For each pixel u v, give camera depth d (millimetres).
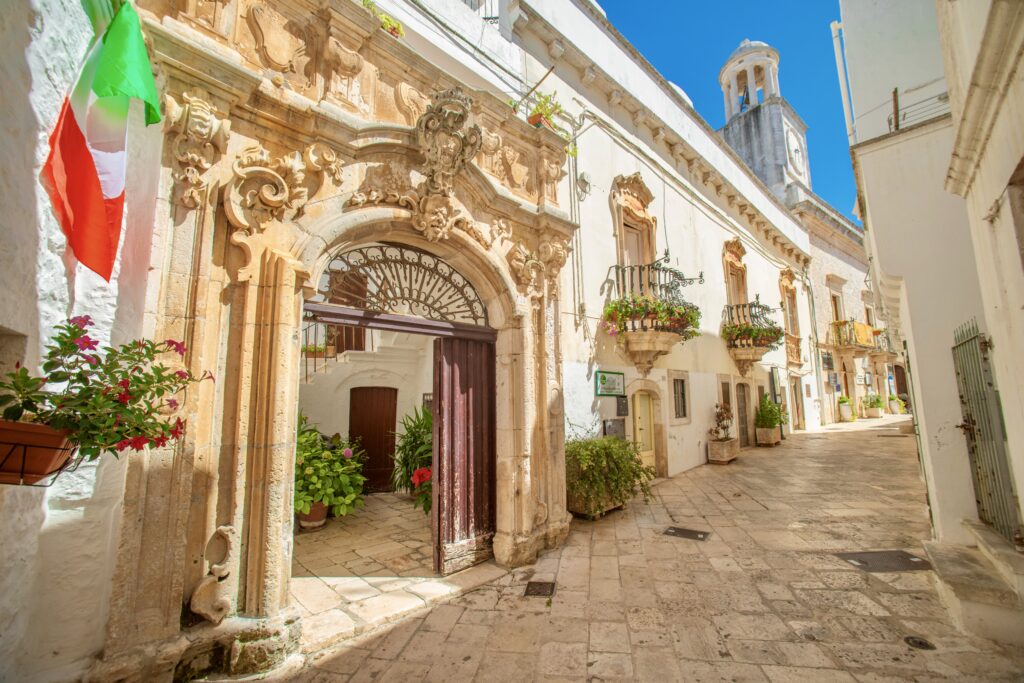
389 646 2916
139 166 2529
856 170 4879
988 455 3445
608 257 7746
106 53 1902
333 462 5594
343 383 7766
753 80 20484
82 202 1965
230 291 2904
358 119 3469
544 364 4777
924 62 6059
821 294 17188
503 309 4512
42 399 1500
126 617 2320
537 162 5172
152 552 2439
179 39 2605
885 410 21312
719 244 11297
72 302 2068
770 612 3240
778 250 14531
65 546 2180
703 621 3137
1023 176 2309
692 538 4891
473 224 4234
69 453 1597
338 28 3502
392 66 3920
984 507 3590
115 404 1626
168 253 2643
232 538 2711
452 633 3064
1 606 1795
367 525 5527
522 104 6367
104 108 2098
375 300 3951
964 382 3764
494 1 6520
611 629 3062
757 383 12547
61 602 2152
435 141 3664
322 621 3154
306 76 3396
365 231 3520
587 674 2578
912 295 4133
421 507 6293
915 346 4082
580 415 6672
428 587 3738
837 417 17297
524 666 2672
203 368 2719
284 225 3100
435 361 4258
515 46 6582
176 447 2549
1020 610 2750
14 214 1626
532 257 4746
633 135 8883
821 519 5457
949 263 4023
